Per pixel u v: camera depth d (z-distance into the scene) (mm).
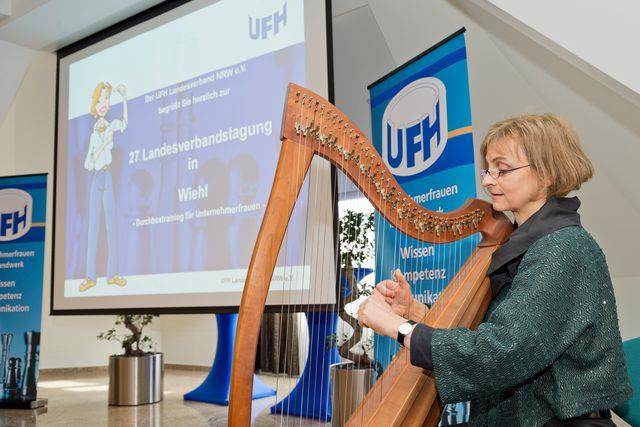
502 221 1874
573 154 1384
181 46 4078
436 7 3996
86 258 4426
